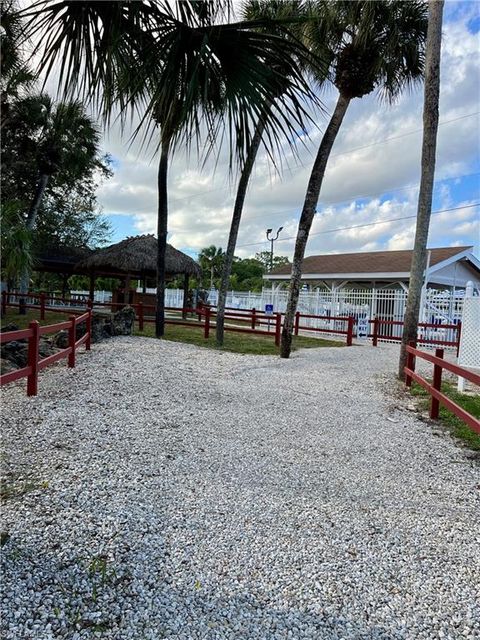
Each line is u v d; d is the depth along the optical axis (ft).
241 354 30.63
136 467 11.44
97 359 23.22
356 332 48.01
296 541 8.84
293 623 6.68
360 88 28.02
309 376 24.47
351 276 60.39
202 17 8.54
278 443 14.16
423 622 6.83
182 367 23.50
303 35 25.88
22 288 56.08
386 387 22.94
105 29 8.12
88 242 81.92
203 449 13.09
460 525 9.84
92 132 52.90
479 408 19.04
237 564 7.98
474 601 7.34
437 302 44.34
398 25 26.11
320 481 11.70
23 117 50.21
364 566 8.16
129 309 36.22
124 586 7.18
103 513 9.17
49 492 9.76
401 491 11.41
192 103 8.80
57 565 7.49
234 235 34.09
